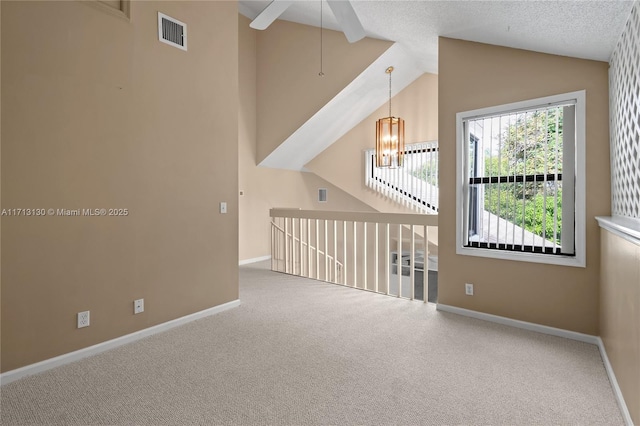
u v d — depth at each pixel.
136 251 2.82
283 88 6.07
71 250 2.44
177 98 3.10
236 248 3.70
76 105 2.44
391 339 2.83
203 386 2.12
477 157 3.36
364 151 6.74
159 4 2.95
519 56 3.05
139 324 2.84
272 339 2.83
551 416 1.83
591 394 2.03
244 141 6.27
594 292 2.74
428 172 6.08
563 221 2.89
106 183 2.62
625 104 2.18
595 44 2.42
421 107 6.17
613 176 2.59
